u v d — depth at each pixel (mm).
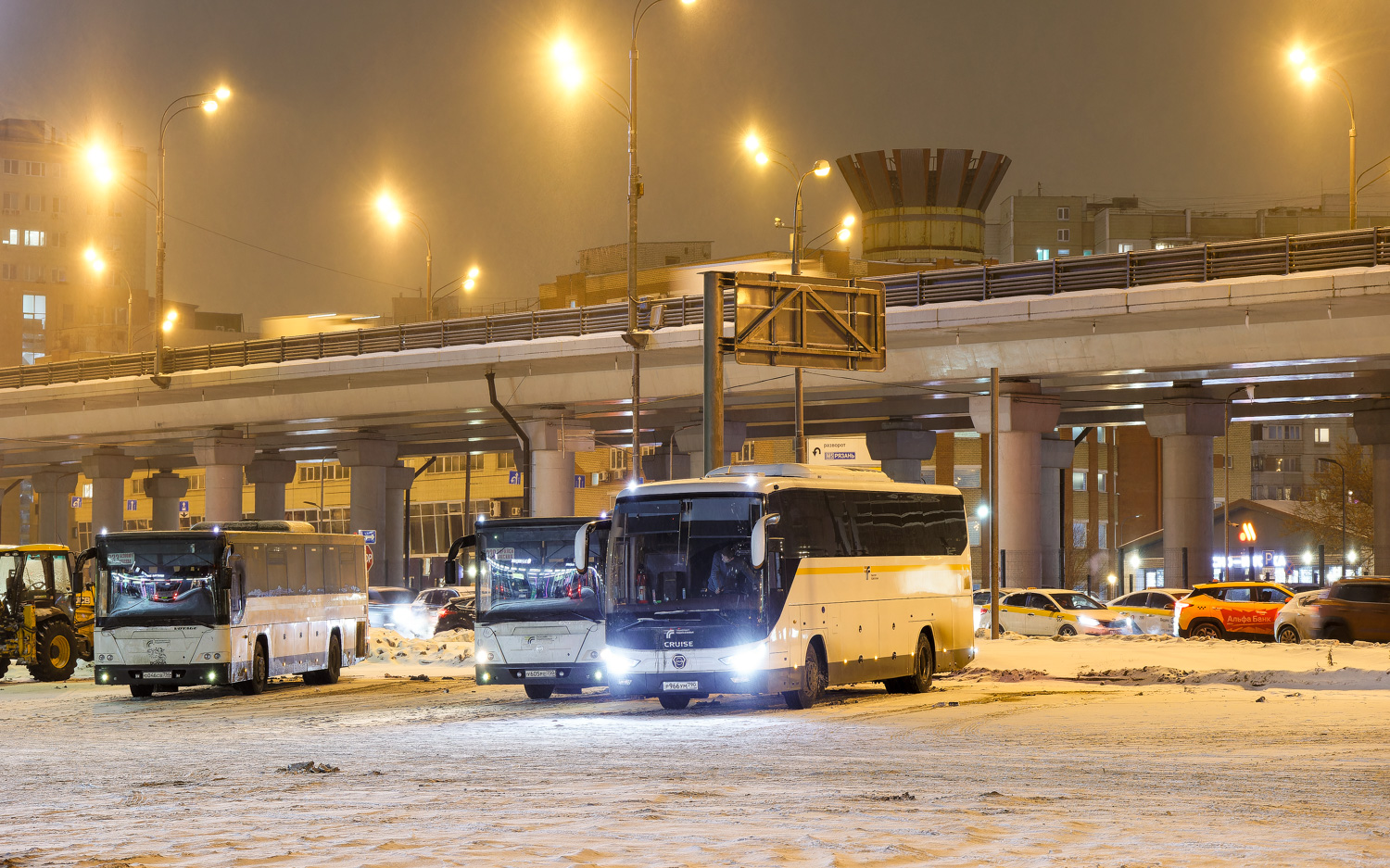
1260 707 25203
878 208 167875
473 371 80688
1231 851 9102
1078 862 8656
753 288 40312
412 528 149750
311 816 11930
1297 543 121188
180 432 100375
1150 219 178500
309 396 88562
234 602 33750
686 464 91438
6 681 40844
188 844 10102
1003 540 68375
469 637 54812
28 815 12773
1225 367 59625
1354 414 80625
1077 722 23078
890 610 30562
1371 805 12070
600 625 31359
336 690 35531
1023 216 186250
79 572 34094
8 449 116062
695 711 27281
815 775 15312
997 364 64438
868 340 42312
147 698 34219
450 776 15711
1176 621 53125
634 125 51375
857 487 30062
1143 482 133750
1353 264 53719
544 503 81250
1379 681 30453
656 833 10219
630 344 51562
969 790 13547
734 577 26562
